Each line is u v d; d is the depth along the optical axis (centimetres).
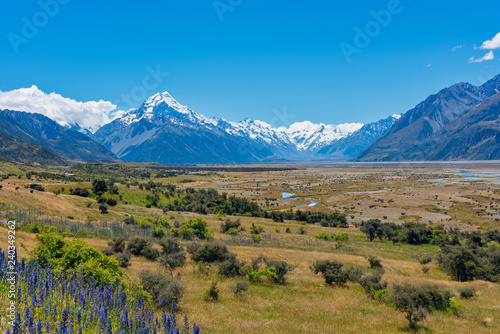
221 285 3191
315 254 5394
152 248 4319
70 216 6744
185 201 12756
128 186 12706
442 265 4997
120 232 5609
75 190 10544
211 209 12281
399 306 2652
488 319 2675
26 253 2559
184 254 3994
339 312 2612
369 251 6481
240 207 13038
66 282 1542
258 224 9694
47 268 1619
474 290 3481
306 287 3441
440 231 8562
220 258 4156
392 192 18525
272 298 2897
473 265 4353
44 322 1168
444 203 14325
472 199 15012
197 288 2934
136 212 9144
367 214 12606
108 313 1377
